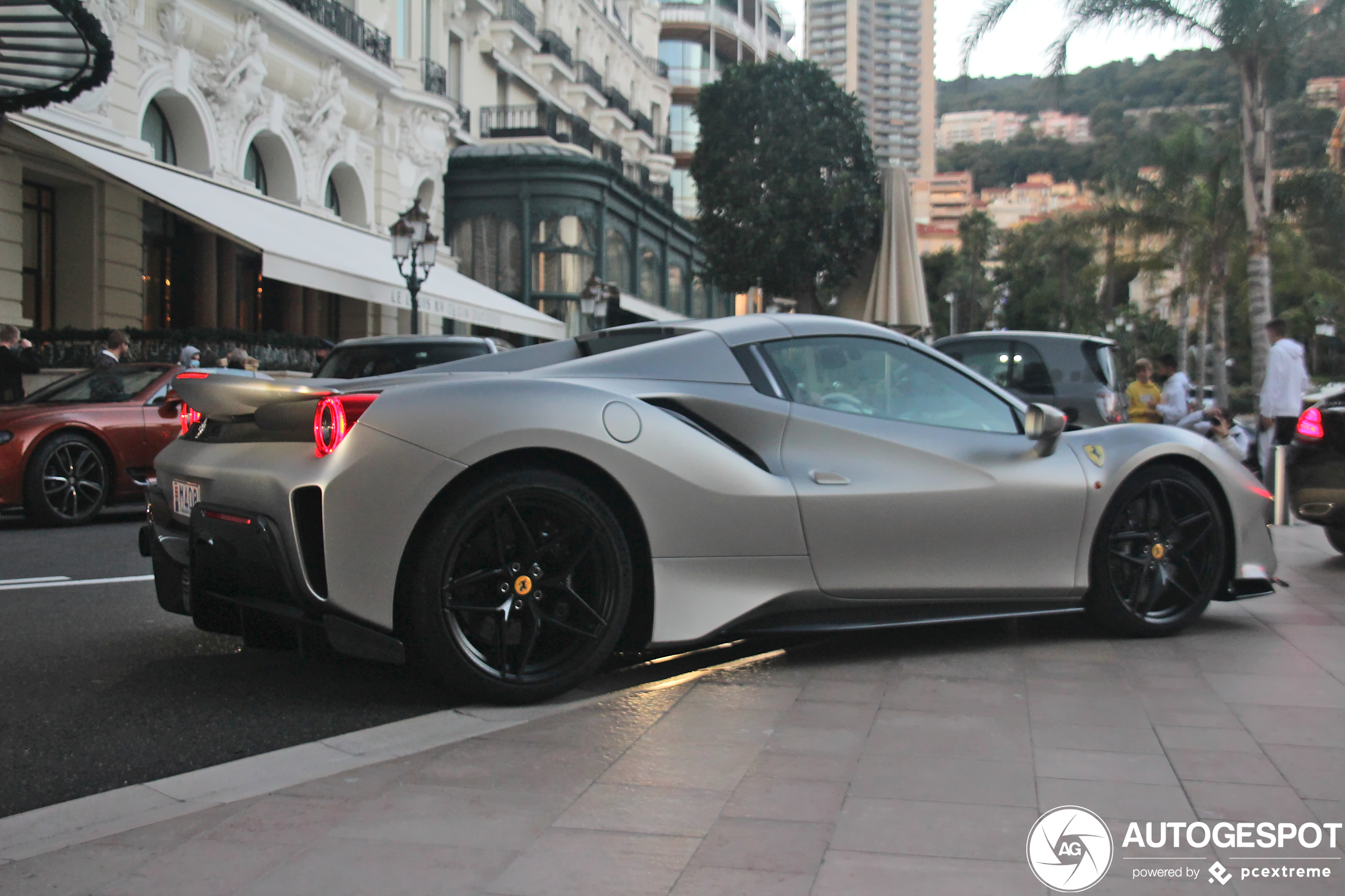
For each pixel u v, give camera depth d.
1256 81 17.39
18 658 3.87
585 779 2.50
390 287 16.95
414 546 3.02
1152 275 40.22
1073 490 3.93
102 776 2.70
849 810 2.30
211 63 17.48
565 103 34.53
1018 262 80.06
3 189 14.16
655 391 3.44
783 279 27.67
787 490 3.45
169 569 3.62
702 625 3.34
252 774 2.62
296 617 3.06
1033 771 2.54
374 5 23.03
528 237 27.44
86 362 14.00
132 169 14.52
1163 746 2.73
